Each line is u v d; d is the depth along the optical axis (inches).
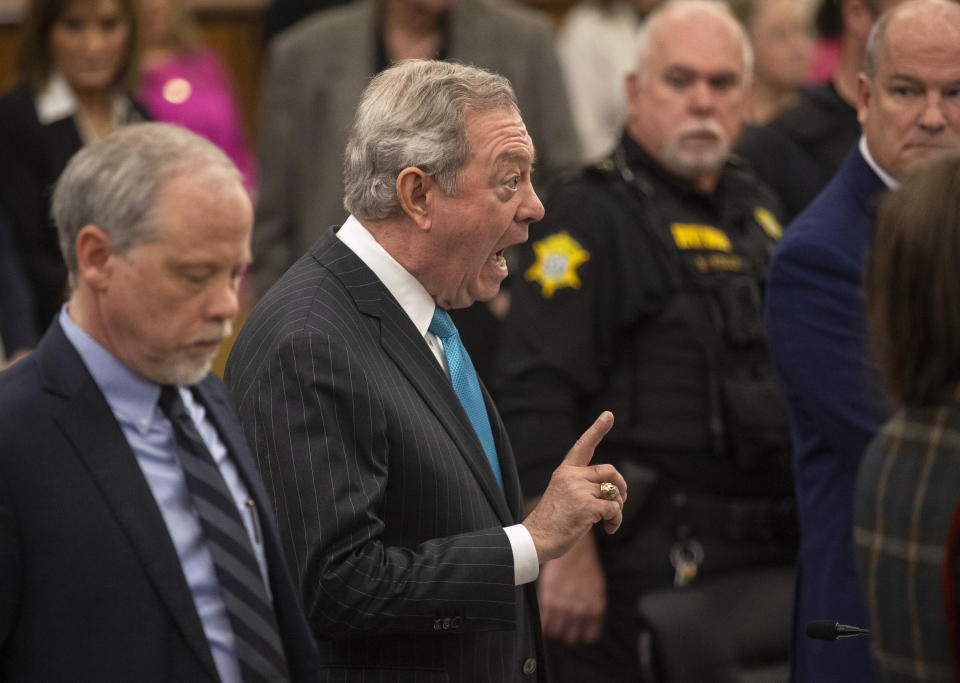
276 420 335.3
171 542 292.2
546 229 531.2
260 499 319.0
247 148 1039.6
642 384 518.9
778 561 526.0
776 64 871.7
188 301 289.9
